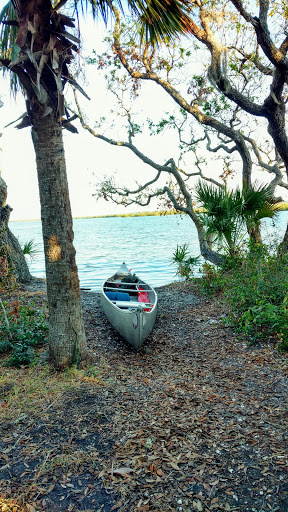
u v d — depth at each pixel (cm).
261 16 898
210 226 1025
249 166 1296
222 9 1027
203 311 905
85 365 583
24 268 1250
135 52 1262
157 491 329
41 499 323
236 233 1048
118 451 383
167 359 654
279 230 1077
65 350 567
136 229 8944
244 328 693
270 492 324
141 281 1053
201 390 520
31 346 671
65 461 369
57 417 445
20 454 380
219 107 1415
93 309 961
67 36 480
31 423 433
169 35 620
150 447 389
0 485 338
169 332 797
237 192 995
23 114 515
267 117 1091
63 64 514
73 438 405
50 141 514
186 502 316
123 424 431
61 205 535
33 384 521
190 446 389
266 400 480
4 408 464
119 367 608
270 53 927
